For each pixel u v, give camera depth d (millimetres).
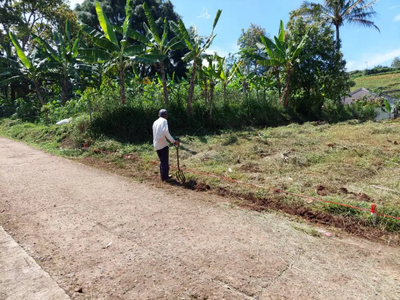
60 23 24359
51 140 10531
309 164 6562
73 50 15961
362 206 4074
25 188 5270
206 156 7535
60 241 3338
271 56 15297
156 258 2990
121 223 3832
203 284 2576
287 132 10625
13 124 15789
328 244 3318
